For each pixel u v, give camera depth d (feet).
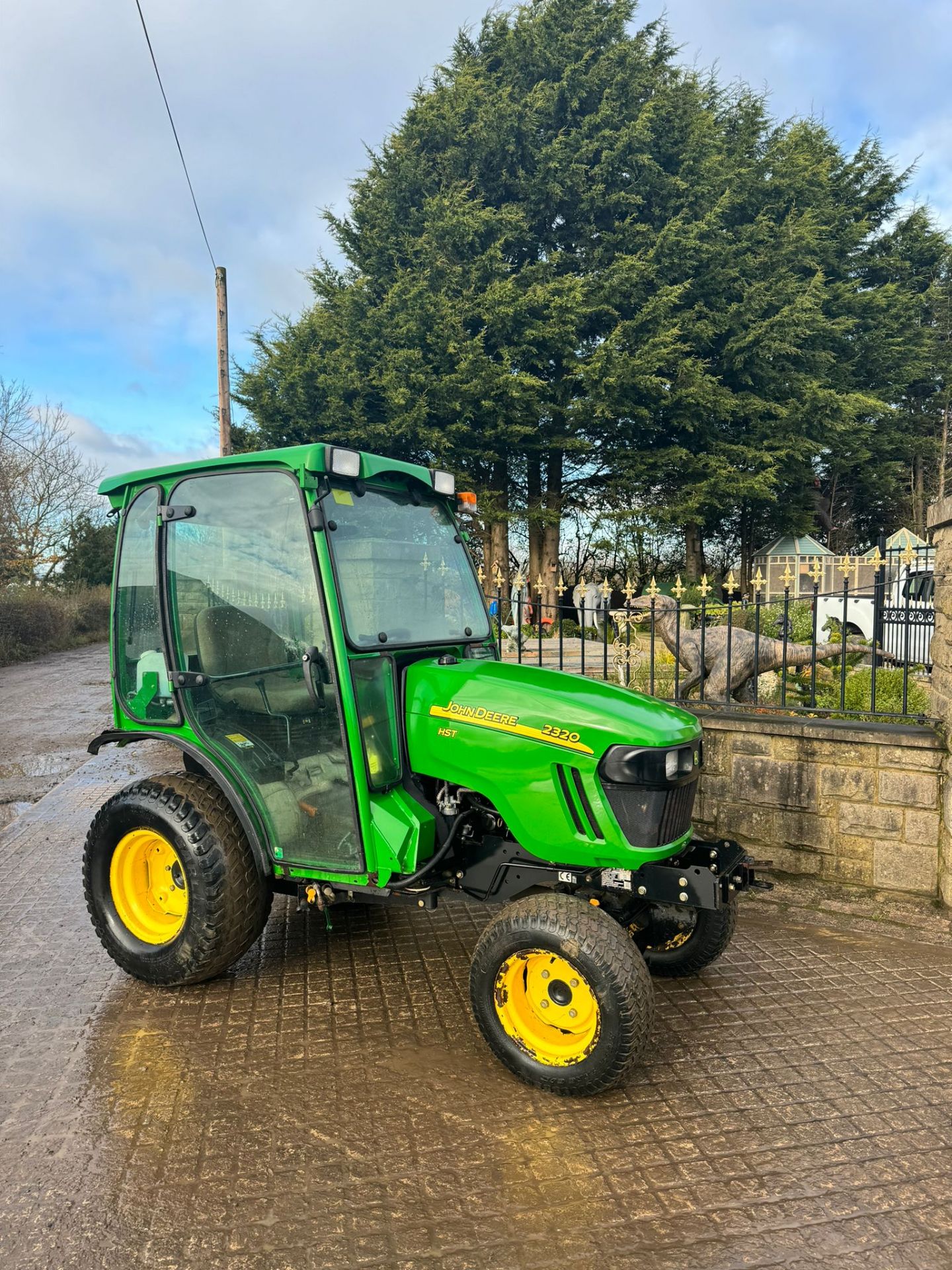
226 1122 8.84
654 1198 7.68
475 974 9.62
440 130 71.87
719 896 9.94
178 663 11.66
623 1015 8.70
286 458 10.28
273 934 13.89
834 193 91.76
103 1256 7.03
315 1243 7.16
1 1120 8.91
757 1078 9.66
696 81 79.66
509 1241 7.18
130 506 12.30
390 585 11.25
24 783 26.21
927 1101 9.17
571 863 9.75
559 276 71.26
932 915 14.16
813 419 72.08
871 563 15.79
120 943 11.85
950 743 14.05
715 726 16.17
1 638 66.23
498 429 67.92
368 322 68.28
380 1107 9.10
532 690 10.03
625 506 77.77
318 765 10.48
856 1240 7.18
